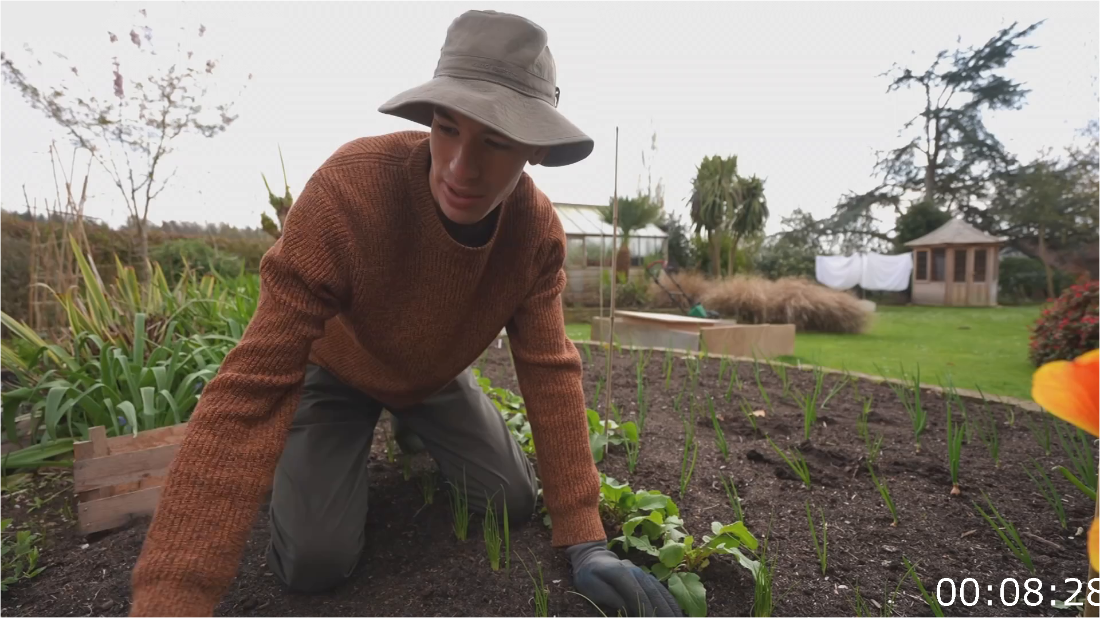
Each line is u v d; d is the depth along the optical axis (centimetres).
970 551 162
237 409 107
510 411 268
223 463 104
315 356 166
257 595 148
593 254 1093
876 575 152
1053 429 250
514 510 176
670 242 1603
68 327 361
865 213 2806
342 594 149
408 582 152
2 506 200
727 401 306
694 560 151
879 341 612
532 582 150
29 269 419
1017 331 694
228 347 277
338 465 159
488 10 115
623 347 480
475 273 134
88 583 153
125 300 333
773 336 523
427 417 180
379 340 144
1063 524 172
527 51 113
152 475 189
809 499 192
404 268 132
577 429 151
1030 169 2214
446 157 112
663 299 1007
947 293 1480
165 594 95
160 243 746
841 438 247
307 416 165
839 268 1563
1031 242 2175
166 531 99
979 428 251
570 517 148
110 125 644
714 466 219
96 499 181
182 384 232
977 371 407
